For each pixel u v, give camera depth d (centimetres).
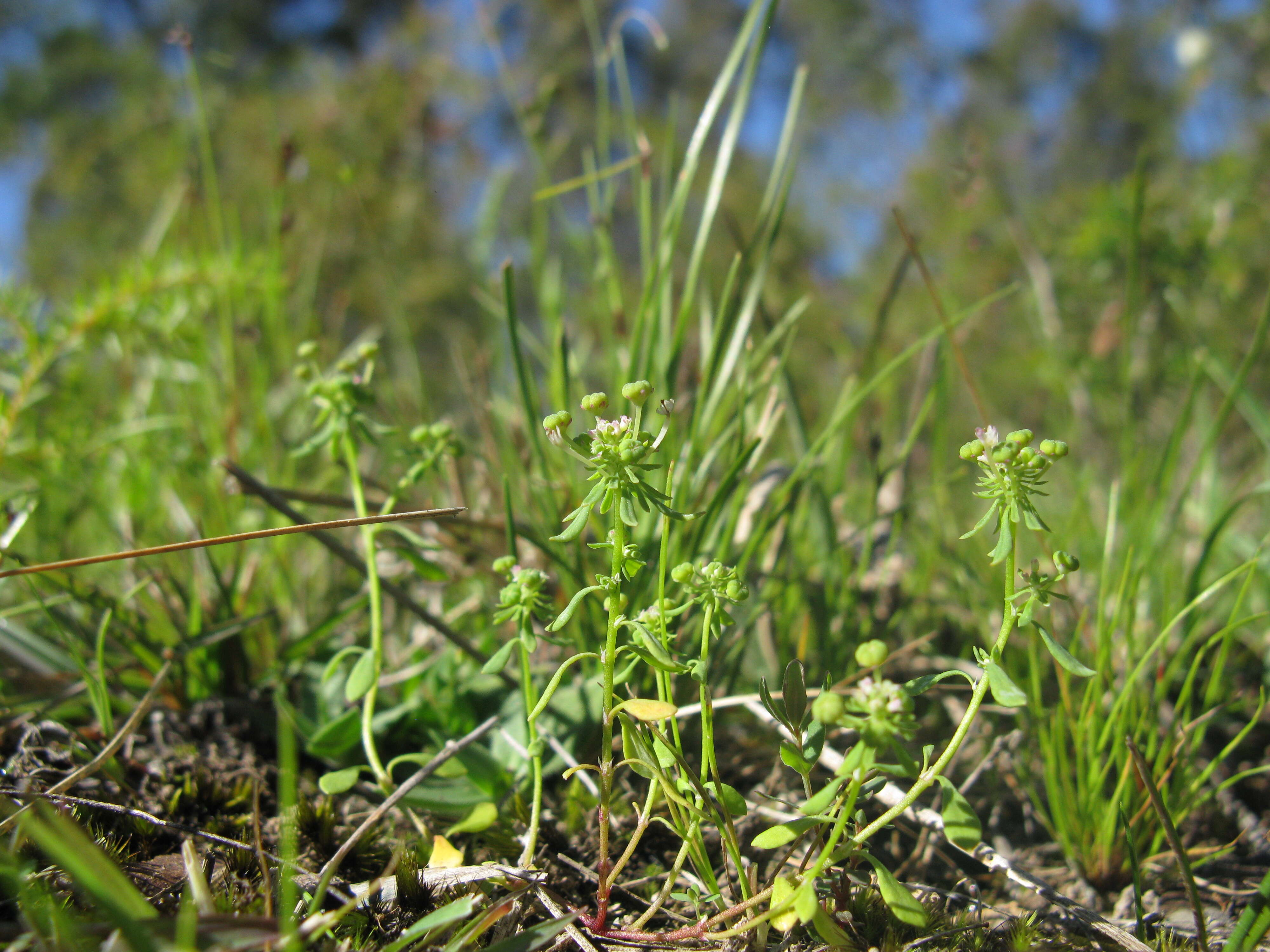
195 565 16
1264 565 18
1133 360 25
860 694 8
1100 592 13
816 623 15
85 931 7
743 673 15
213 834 11
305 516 17
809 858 9
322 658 15
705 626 9
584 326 29
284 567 17
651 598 13
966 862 12
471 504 18
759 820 12
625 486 9
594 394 9
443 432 12
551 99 22
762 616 15
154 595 16
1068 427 27
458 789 11
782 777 13
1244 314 27
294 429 22
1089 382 25
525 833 11
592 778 12
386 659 15
